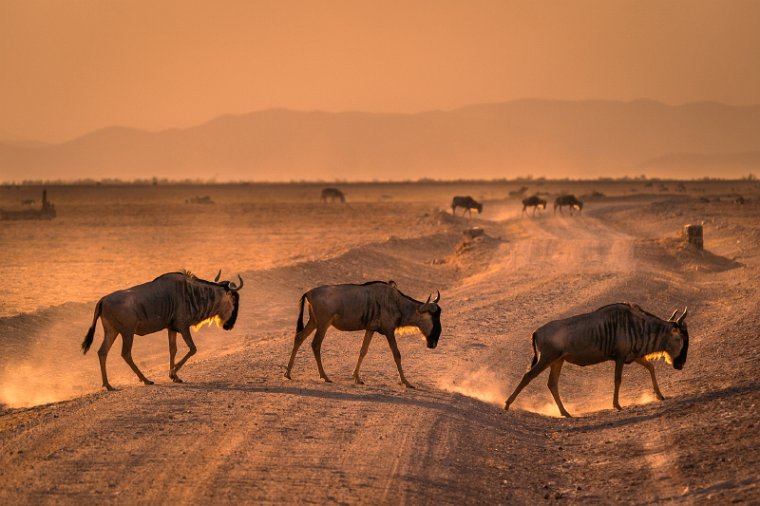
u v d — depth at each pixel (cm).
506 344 8919
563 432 5519
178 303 6481
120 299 6278
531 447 5116
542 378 7625
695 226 18200
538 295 12375
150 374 7425
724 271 16000
